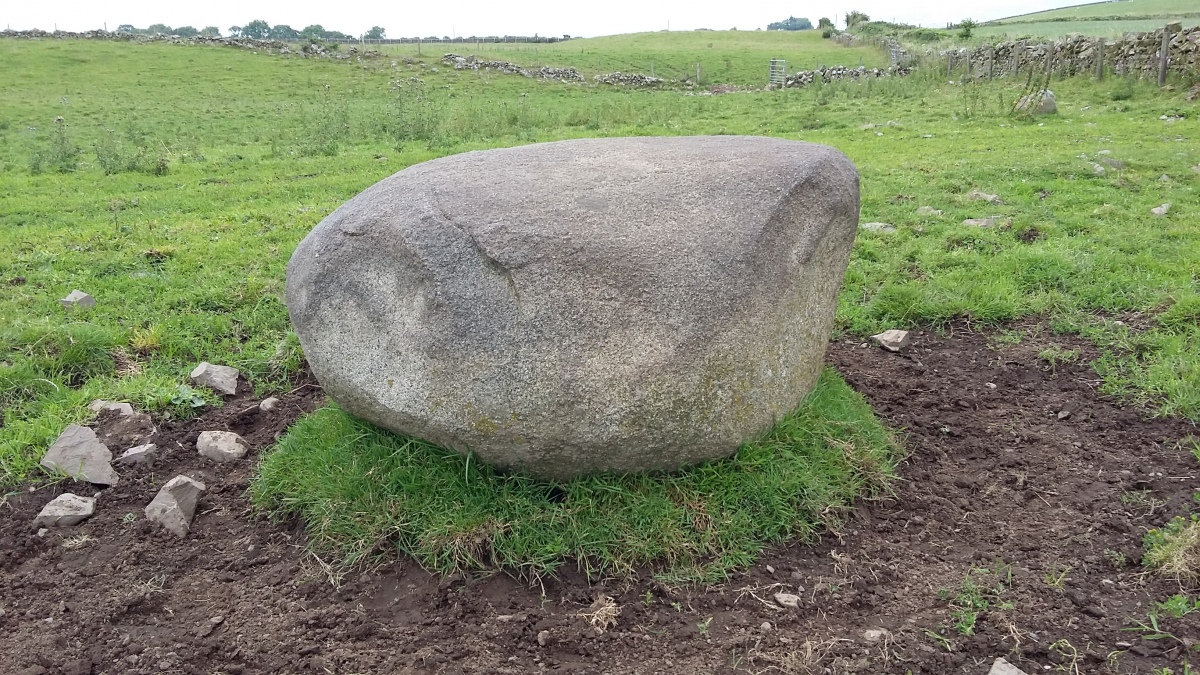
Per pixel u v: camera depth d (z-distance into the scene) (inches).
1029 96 557.0
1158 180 335.9
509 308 114.2
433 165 143.9
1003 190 331.0
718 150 140.3
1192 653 99.1
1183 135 433.7
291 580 121.3
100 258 270.2
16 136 639.1
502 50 1539.1
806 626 109.1
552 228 116.0
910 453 149.9
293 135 637.3
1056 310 211.3
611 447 117.0
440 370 117.9
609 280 113.3
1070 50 692.7
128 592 119.6
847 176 135.0
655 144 151.2
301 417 161.6
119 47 1164.5
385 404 124.9
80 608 116.6
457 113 697.0
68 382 182.1
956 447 153.9
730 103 770.8
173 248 279.4
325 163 486.3
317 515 128.5
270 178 441.1
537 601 114.8
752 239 118.7
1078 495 136.2
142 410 171.3
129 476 148.5
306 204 361.4
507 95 953.5
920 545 125.8
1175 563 113.0
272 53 1190.9
